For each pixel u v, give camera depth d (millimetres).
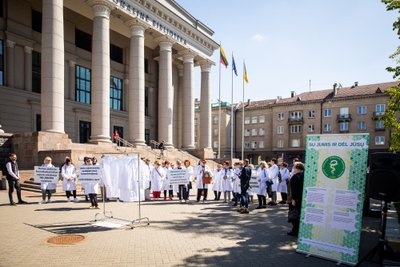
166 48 31156
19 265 5531
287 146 62094
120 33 32688
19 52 25141
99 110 23156
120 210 11477
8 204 12352
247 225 9219
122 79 35469
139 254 6250
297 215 7844
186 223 9406
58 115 19953
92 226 8727
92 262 5730
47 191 13141
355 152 6270
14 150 19578
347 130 56250
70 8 27281
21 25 25219
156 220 9789
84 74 30859
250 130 67438
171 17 31125
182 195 14523
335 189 6387
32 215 10156
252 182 12922
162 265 5637
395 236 6527
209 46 38312
